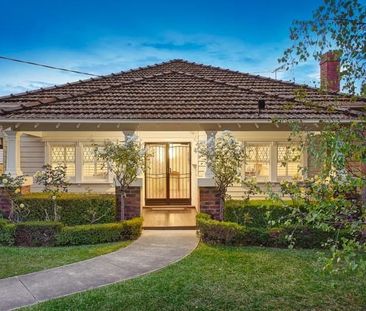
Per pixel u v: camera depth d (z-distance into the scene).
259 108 12.71
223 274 7.68
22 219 11.61
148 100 13.39
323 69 8.49
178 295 6.56
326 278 7.41
